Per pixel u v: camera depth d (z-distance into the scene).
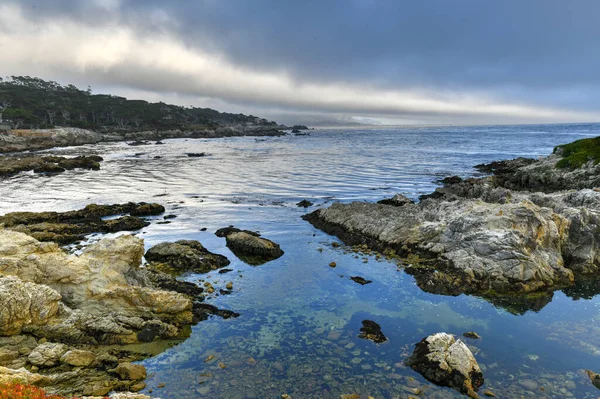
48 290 16.70
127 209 40.41
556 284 22.28
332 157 97.69
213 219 37.72
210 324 18.19
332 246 29.42
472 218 25.91
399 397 13.15
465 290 21.39
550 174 49.25
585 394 13.24
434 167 74.88
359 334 17.23
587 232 25.55
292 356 15.64
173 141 177.88
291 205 43.66
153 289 19.77
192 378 14.23
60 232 32.06
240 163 86.88
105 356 15.22
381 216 32.03
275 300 20.64
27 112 170.00
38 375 13.10
